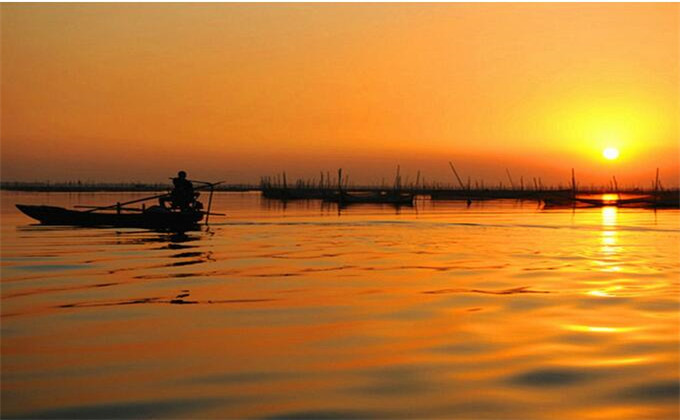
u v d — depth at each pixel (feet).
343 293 37.73
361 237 82.89
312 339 26.81
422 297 36.50
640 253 64.23
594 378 21.86
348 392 20.49
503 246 71.10
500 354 24.70
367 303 34.58
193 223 96.84
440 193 424.05
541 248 68.95
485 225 117.39
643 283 42.60
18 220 112.88
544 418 18.48
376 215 165.89
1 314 31.42
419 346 25.77
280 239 77.71
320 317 31.01
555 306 33.96
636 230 106.11
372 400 19.83
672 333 27.96
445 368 22.93
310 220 129.49
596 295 37.45
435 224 118.73
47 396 20.02
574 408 19.22
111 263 51.42
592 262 55.21
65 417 18.39
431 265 51.85
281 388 20.85
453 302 34.99
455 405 19.42
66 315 31.24
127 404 19.39
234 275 45.01
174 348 25.38
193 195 96.17
